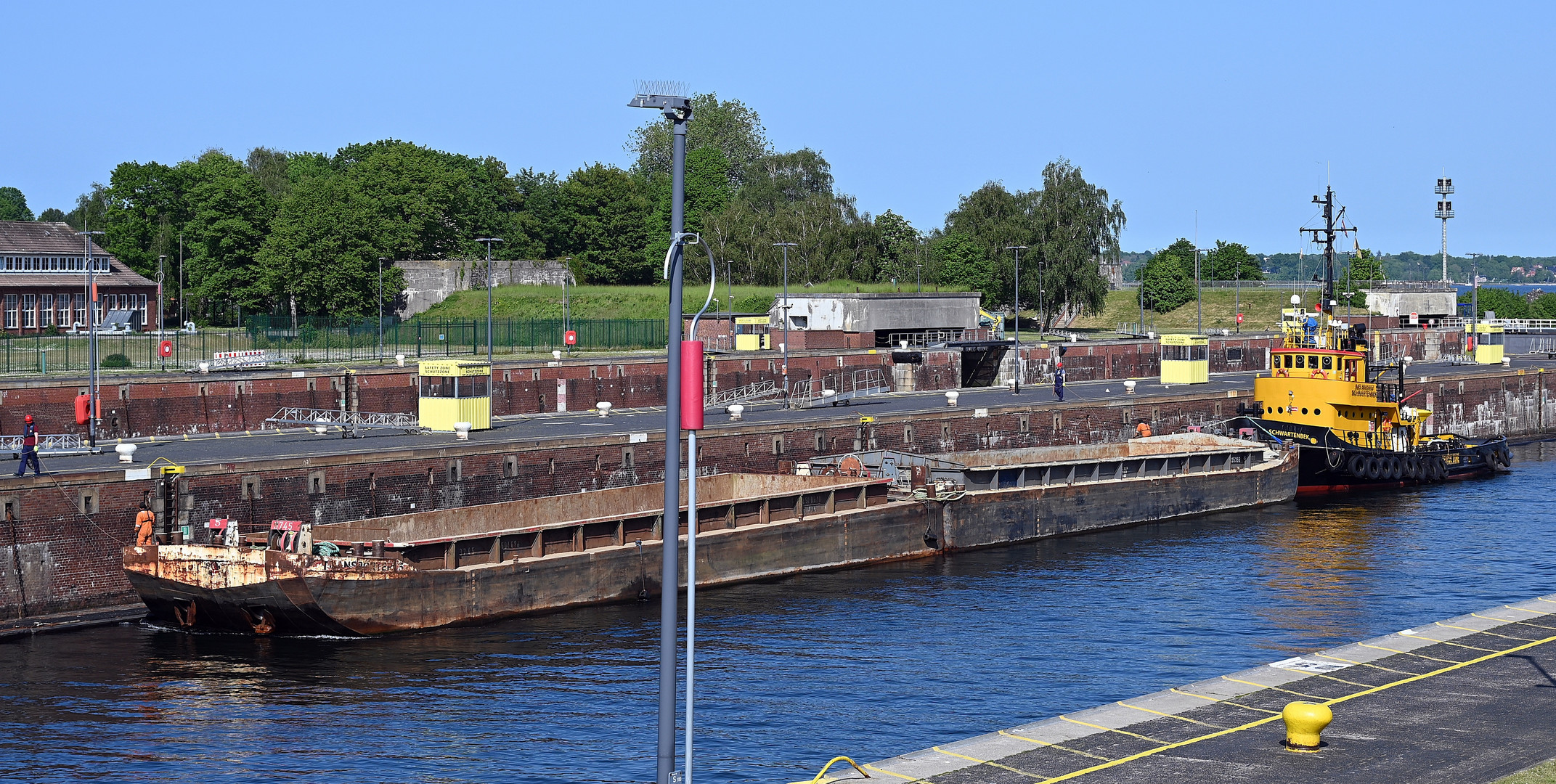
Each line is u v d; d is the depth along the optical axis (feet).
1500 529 253.65
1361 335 310.86
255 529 188.34
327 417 274.77
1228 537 248.11
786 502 215.92
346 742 129.49
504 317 510.58
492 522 201.26
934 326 456.04
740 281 566.36
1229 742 107.14
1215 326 631.15
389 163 583.17
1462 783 97.76
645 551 195.21
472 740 130.52
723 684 149.89
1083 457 285.02
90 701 140.46
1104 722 112.78
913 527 229.04
